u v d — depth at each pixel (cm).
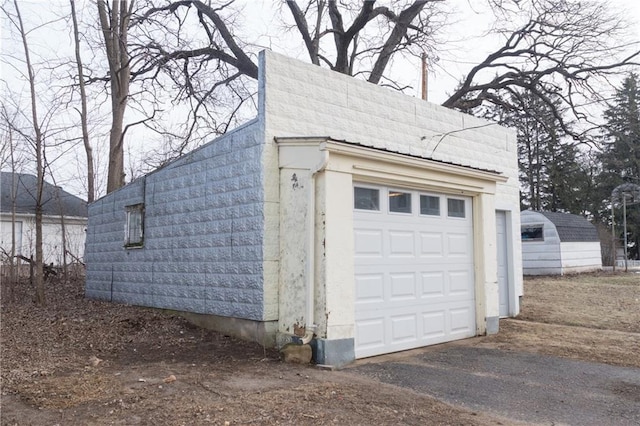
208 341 736
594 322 987
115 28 1402
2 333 775
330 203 625
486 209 868
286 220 683
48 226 2075
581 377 578
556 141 1920
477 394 505
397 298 721
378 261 698
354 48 2039
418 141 939
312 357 620
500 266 1098
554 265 2098
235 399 457
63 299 1184
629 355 698
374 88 866
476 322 852
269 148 696
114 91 1480
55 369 570
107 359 636
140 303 996
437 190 794
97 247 1184
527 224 2192
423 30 1806
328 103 783
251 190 712
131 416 409
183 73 1303
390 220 721
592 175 3806
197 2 1617
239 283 728
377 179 693
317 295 625
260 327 691
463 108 2186
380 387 520
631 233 3825
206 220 812
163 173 942
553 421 427
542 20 1752
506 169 1152
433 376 576
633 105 3023
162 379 529
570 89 1825
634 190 2884
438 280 791
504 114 2445
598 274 2161
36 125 1056
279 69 721
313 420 407
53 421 398
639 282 1741
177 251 886
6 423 394
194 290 834
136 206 1028
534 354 703
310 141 643
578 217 2408
